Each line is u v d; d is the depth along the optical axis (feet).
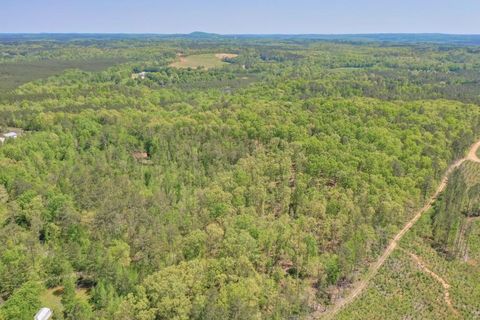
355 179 385.29
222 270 272.10
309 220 330.54
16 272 276.62
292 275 305.12
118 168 445.37
